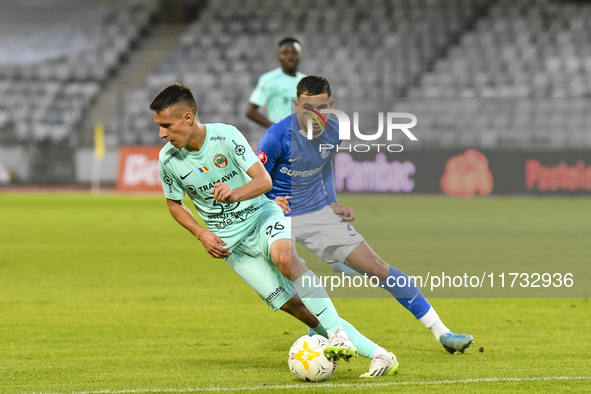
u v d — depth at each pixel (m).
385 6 109.69
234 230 14.50
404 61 102.06
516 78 97.44
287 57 28.19
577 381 13.21
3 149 93.69
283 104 28.69
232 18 113.19
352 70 101.62
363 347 13.82
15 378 13.60
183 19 118.38
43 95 106.94
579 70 97.12
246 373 13.99
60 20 120.56
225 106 99.38
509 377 13.53
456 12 107.06
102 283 26.64
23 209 65.19
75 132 101.25
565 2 111.00
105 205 70.44
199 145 14.09
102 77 108.75
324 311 13.66
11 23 121.81
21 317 20.23
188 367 14.53
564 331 18.38
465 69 99.62
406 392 12.45
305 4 113.00
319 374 13.16
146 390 12.62
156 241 41.56
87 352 16.02
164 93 13.62
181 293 24.52
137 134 99.69
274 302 14.70
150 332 18.31
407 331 18.52
